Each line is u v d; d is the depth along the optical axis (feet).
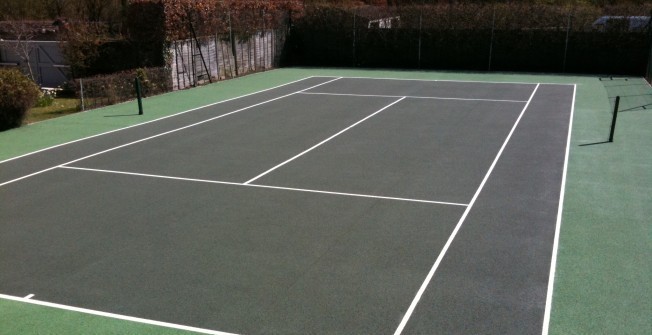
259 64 96.37
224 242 27.84
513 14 93.25
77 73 75.00
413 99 68.39
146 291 23.12
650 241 27.48
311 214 31.42
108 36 78.64
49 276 24.54
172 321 20.88
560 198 33.58
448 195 34.40
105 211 32.17
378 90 75.61
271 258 26.03
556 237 27.99
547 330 20.10
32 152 44.98
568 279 23.72
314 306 21.88
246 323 20.71
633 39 87.61
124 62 75.05
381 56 101.76
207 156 43.50
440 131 51.49
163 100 67.92
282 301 22.27
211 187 36.22
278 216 31.17
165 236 28.63
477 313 21.24
